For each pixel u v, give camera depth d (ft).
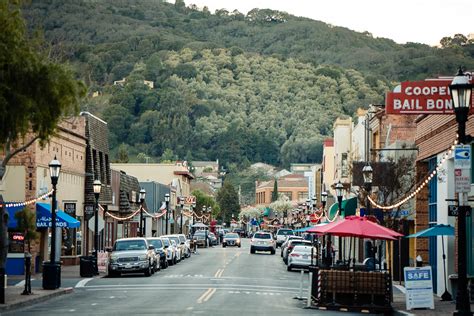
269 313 94.89
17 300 104.53
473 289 109.50
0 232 105.09
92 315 90.02
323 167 359.46
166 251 205.36
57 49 163.32
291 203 618.85
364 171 133.59
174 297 116.26
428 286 103.14
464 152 76.74
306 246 206.49
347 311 106.32
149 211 355.15
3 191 173.17
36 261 173.99
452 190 127.85
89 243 232.32
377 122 210.79
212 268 204.64
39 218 171.53
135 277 165.99
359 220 111.24
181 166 471.62
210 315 89.92
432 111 102.27
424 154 145.59
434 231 117.29
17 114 87.86
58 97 91.76
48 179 185.88
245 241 568.41
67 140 207.21
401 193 163.63
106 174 253.44
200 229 448.24
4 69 87.71
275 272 195.42
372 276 108.17
